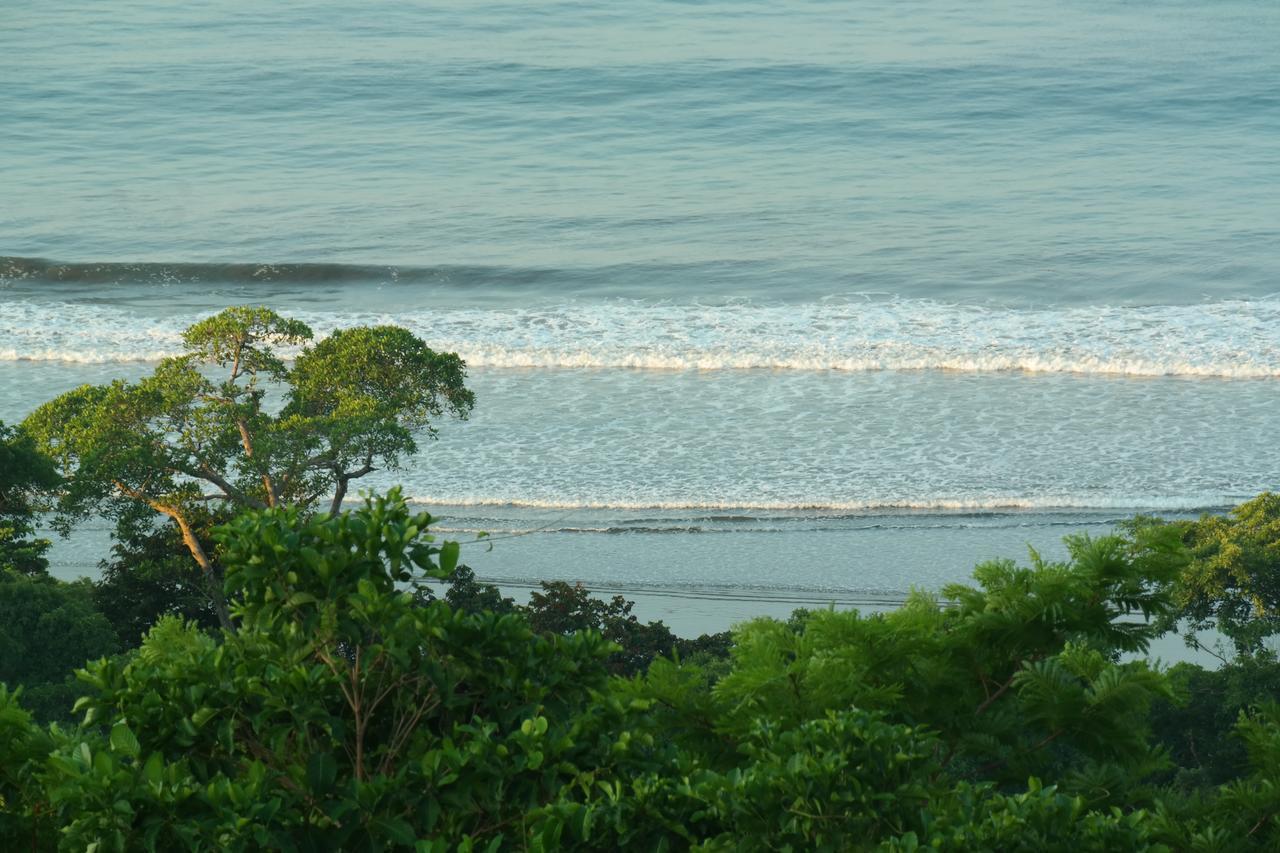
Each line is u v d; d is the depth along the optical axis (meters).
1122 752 40.31
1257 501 118.00
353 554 32.50
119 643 107.81
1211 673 98.25
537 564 143.25
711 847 30.89
